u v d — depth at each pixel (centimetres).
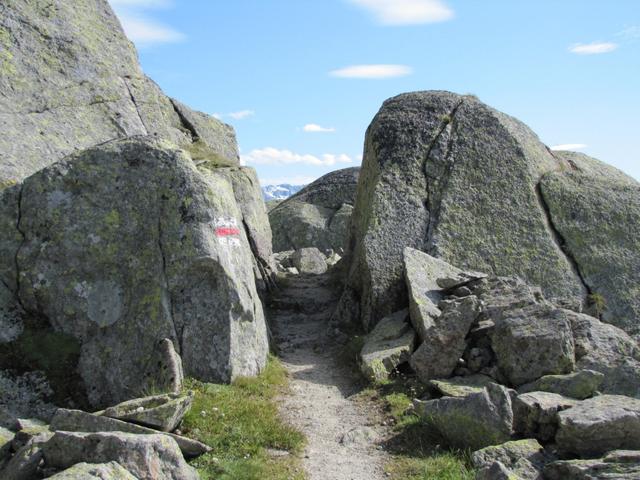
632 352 1386
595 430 991
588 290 2019
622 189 2228
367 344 1634
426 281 1753
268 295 2305
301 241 4219
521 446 1012
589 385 1193
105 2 2577
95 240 1397
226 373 1368
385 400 1360
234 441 1111
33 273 1380
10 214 1417
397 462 1084
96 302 1373
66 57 2214
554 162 2386
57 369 1322
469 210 2105
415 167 2188
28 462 901
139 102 2355
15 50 2083
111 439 880
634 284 2025
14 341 1336
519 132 2319
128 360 1329
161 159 1434
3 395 1250
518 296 1536
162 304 1360
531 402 1095
